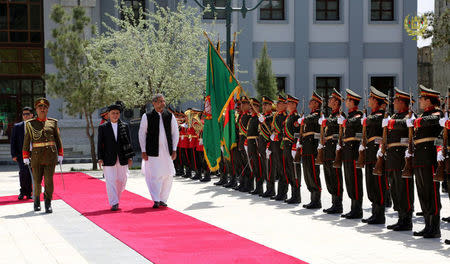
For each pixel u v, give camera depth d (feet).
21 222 30.12
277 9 90.68
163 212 32.68
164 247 23.22
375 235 25.54
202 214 31.78
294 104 34.86
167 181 35.24
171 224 28.66
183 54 75.51
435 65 92.53
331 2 91.91
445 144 23.34
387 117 26.84
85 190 44.60
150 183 34.91
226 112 41.57
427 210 24.88
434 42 76.38
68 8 86.02
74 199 39.01
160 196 35.32
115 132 34.47
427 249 22.56
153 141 34.91
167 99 74.69
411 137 25.03
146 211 33.19
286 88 90.74
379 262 20.52
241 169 43.75
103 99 65.82
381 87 92.99
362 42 91.71
